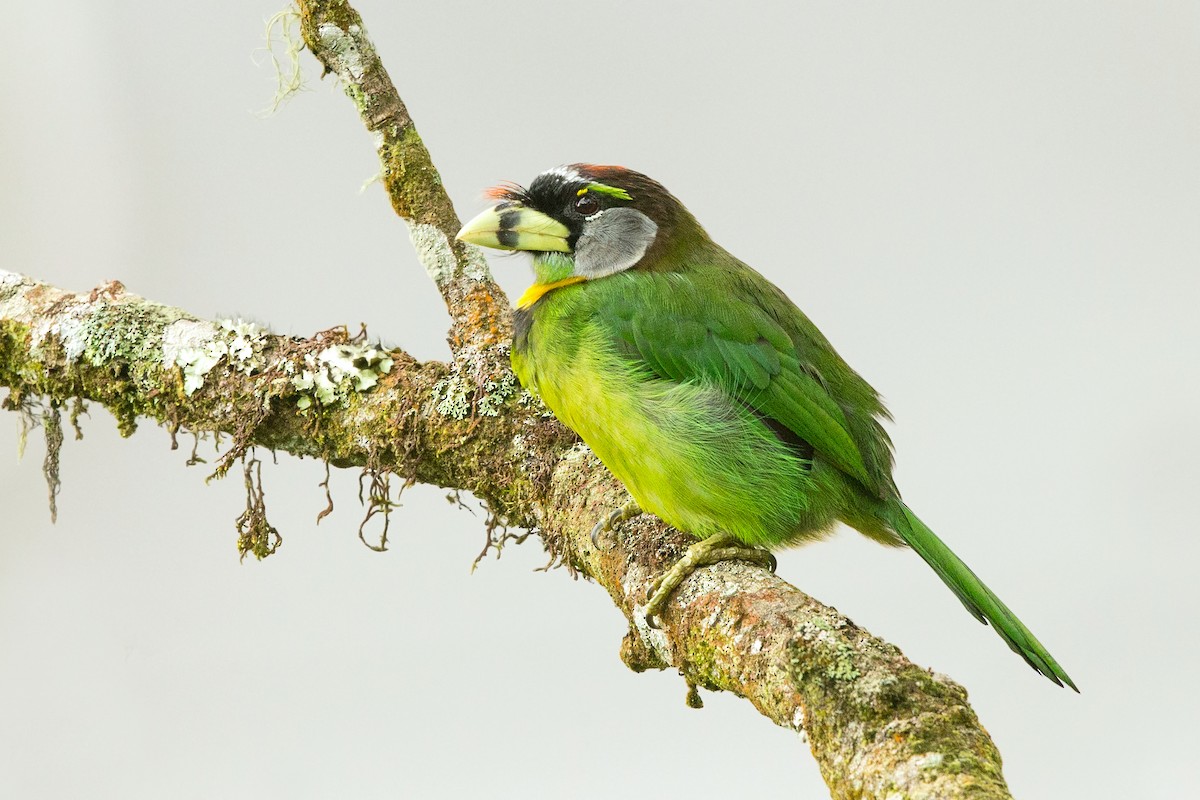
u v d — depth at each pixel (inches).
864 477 351.6
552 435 354.9
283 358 365.4
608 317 341.1
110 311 377.4
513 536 363.6
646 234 361.7
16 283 390.9
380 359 368.5
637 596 309.1
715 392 339.3
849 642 239.0
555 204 361.4
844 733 221.9
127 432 377.7
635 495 336.8
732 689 265.0
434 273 388.8
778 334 354.3
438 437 357.1
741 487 332.5
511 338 374.3
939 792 201.0
